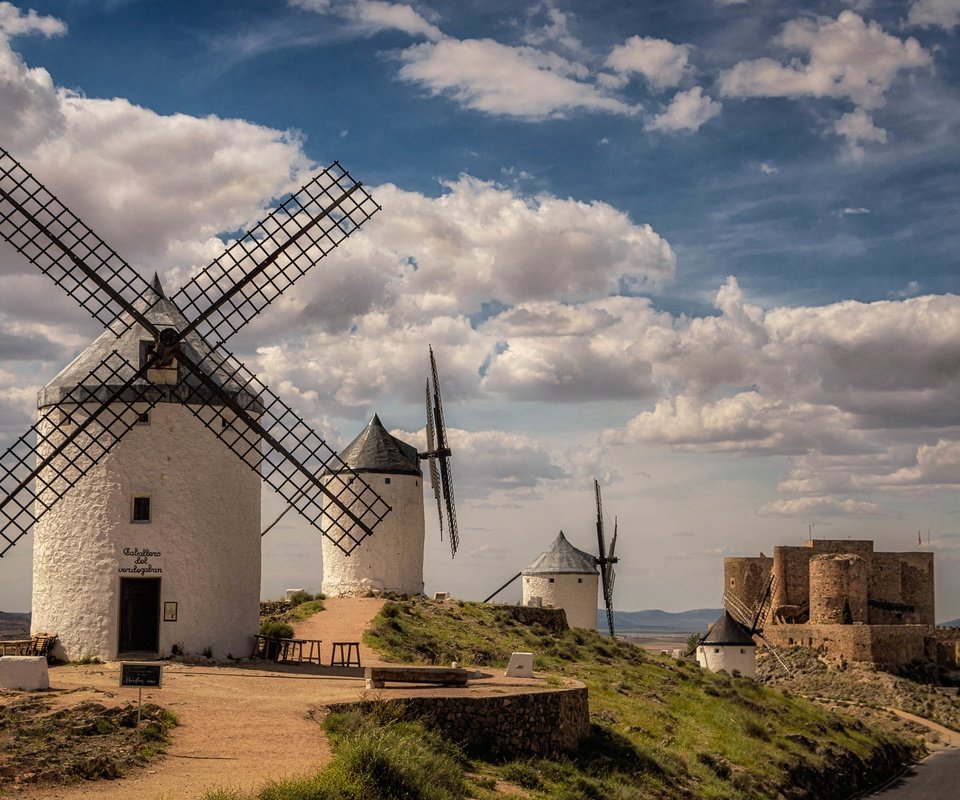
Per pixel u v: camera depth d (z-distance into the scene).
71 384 36.31
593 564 69.56
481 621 50.16
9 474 35.94
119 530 35.97
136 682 24.45
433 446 58.12
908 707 73.31
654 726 38.12
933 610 94.12
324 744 23.31
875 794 44.94
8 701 24.84
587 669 45.12
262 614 47.31
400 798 21.14
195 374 36.53
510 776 26.44
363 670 35.47
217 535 36.88
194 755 22.17
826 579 88.56
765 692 53.50
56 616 36.09
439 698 27.72
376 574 53.38
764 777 36.94
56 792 19.53
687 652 85.19
